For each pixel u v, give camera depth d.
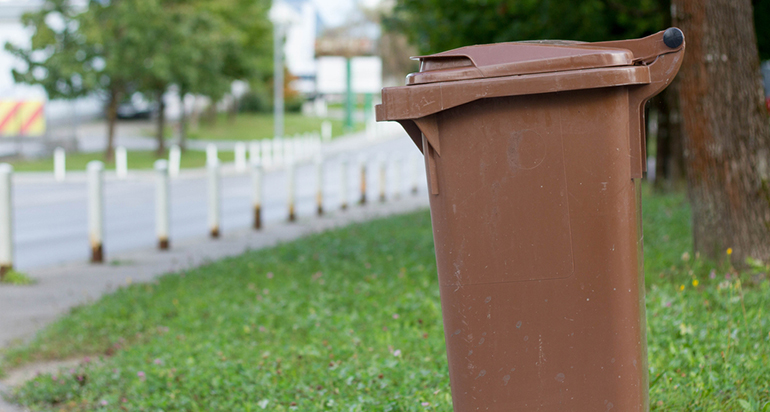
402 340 5.07
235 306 6.72
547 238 2.76
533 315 2.79
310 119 65.19
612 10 12.45
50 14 30.62
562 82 2.65
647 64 2.79
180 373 4.89
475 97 2.70
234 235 13.02
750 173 6.39
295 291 7.11
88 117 53.53
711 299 5.46
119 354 5.79
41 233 13.48
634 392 2.80
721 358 4.08
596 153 2.71
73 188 22.17
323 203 18.42
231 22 37.88
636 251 2.78
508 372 2.83
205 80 33.59
